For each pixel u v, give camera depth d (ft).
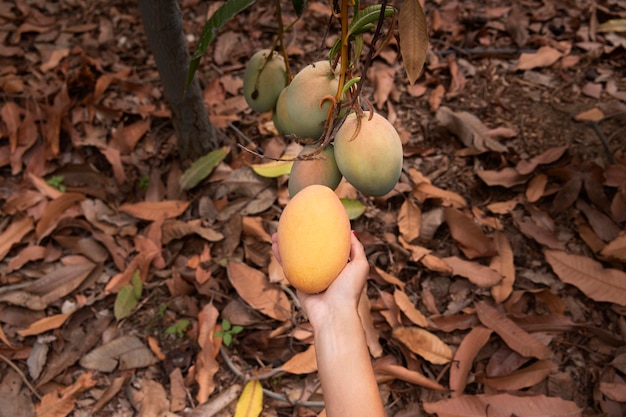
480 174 4.67
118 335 3.98
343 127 2.10
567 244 4.36
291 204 2.15
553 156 4.62
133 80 5.63
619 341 3.77
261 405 3.55
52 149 4.93
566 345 3.85
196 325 3.99
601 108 5.20
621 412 3.48
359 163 2.06
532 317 3.89
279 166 4.62
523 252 4.36
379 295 4.11
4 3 6.47
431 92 5.54
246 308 4.04
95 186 4.79
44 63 5.79
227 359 3.81
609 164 4.67
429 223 4.42
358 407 2.08
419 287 4.20
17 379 3.75
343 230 2.14
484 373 3.73
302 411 3.61
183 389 3.69
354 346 2.16
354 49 2.01
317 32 6.15
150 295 4.18
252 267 4.26
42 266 4.35
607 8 6.22
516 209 4.59
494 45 5.94
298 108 2.17
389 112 5.31
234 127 5.15
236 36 6.11
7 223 4.55
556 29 6.01
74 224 4.52
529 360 3.80
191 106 4.55
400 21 1.72
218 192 4.72
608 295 3.90
